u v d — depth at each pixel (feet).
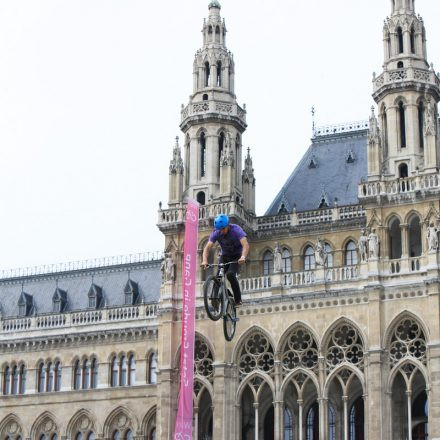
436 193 223.92
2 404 288.71
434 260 218.38
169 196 255.70
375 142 234.79
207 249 72.59
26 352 290.35
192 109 262.06
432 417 208.44
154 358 273.54
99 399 277.03
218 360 232.12
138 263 300.61
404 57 241.96
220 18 271.08
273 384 226.17
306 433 234.79
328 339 224.53
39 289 309.01
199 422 237.25
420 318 216.74
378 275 222.07
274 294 232.12
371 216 230.68
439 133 242.78
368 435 213.05
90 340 282.36
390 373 216.74
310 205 259.60
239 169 261.24
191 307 200.75
